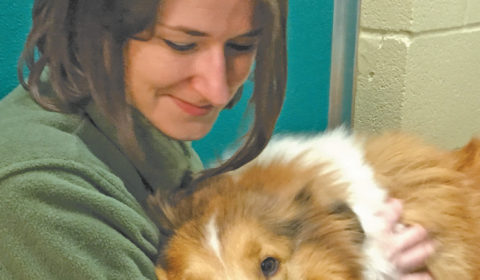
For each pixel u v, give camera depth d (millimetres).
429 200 1241
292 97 1423
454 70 1683
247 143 1188
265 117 1166
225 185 1175
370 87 1580
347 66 1496
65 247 984
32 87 1023
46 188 977
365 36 1568
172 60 1040
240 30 1066
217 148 1238
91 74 1021
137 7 1006
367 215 1188
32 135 999
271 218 1135
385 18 1563
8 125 1007
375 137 1321
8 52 1041
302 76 1427
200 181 1183
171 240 1137
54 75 1017
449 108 1700
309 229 1145
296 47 1403
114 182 1033
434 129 1688
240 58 1090
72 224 988
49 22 1008
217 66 1061
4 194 971
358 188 1204
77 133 1026
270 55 1123
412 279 1209
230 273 1112
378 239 1183
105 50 1018
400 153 1278
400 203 1220
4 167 977
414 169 1269
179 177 1164
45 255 979
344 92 1520
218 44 1058
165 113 1069
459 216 1252
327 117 1491
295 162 1213
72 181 995
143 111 1063
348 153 1258
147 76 1040
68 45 1011
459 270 1233
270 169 1197
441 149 1347
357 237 1167
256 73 1131
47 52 1014
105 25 1010
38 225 976
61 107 1021
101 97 1028
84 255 994
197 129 1099
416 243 1204
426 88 1641
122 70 1028
